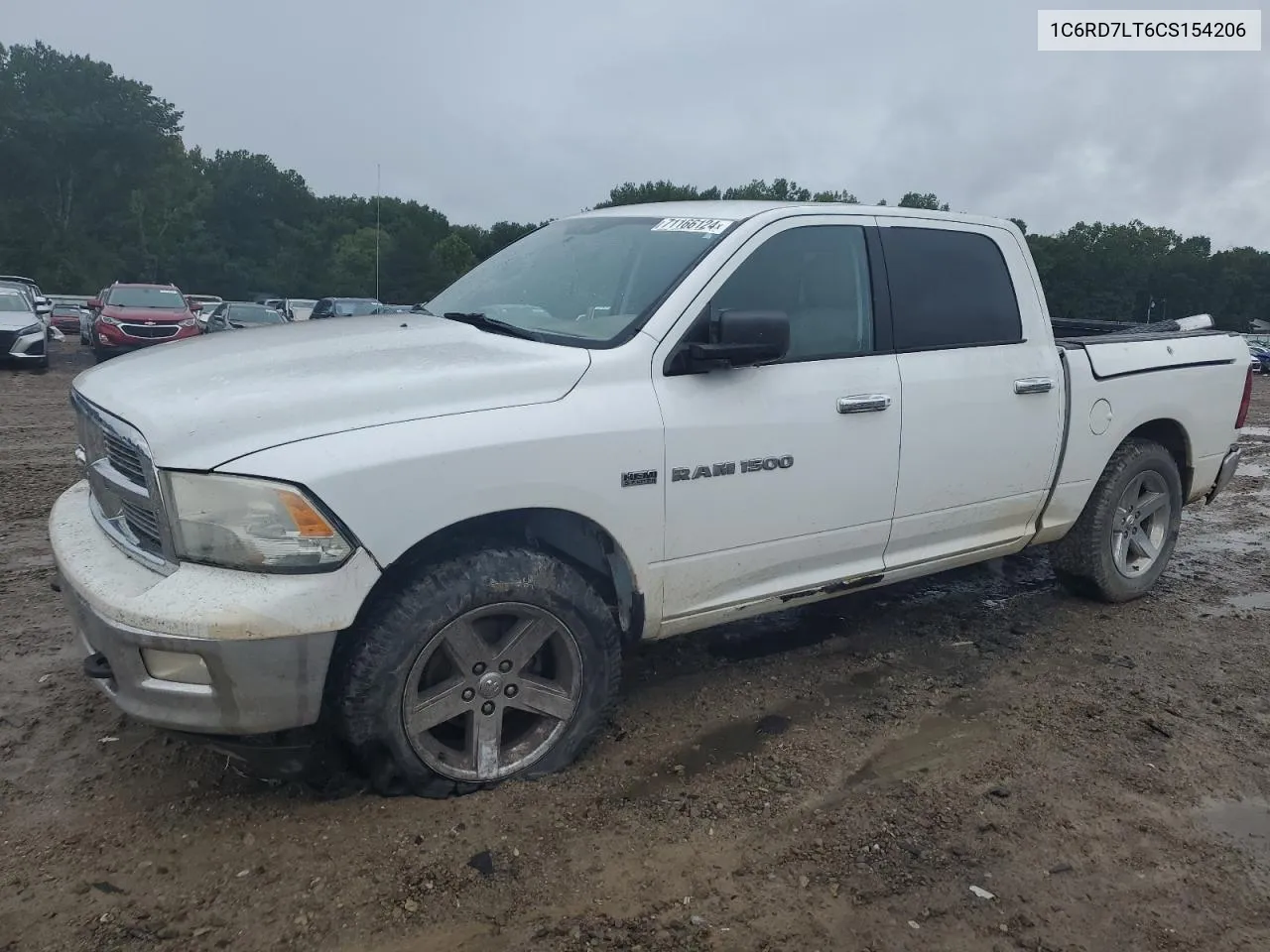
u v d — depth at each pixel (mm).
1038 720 3783
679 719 3723
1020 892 2727
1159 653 4523
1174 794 3258
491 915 2561
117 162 83938
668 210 4016
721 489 3400
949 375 4043
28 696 3736
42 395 13844
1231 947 2541
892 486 3891
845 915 2605
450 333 3453
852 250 3895
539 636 3115
